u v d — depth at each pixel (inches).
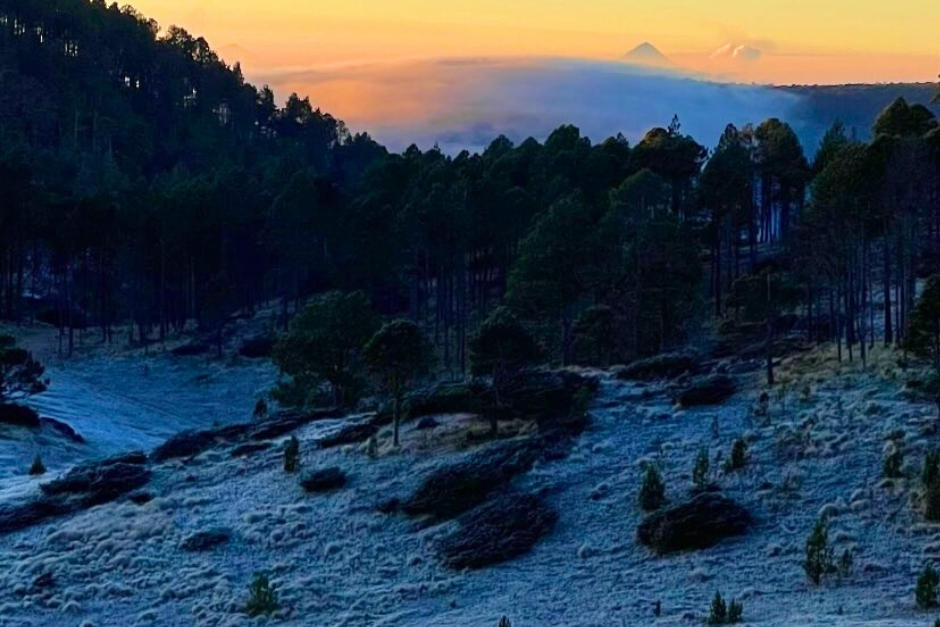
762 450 2244.1
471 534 2085.4
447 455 2427.4
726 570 1846.7
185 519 2308.1
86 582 2081.7
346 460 2509.8
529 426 2527.1
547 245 3344.0
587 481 2231.8
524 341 2524.6
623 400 2642.7
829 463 2146.9
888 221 2940.5
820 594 1717.5
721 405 2532.0
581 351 3363.7
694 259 3435.0
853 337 2874.0
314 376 3152.1
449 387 2780.5
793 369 2709.2
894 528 1898.4
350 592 1951.3
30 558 2193.7
